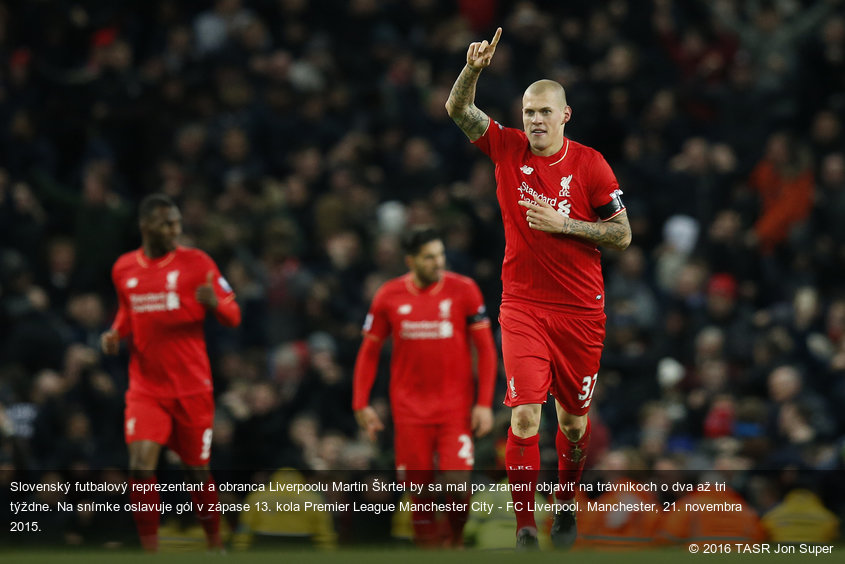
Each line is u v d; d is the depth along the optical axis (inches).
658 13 1834.4
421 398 978.1
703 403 1272.1
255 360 1296.8
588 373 719.1
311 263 1494.8
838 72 1758.1
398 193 1571.1
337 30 1777.8
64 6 1673.2
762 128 1732.3
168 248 901.2
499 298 1390.3
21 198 1460.4
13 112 1577.3
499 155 712.4
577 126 1672.0
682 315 1424.7
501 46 1702.8
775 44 1787.6
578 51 1784.0
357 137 1590.8
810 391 1314.0
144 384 893.2
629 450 1061.1
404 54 1715.1
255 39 1705.2
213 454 1146.7
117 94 1631.4
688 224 1572.3
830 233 1608.0
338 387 1261.1
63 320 1400.1
